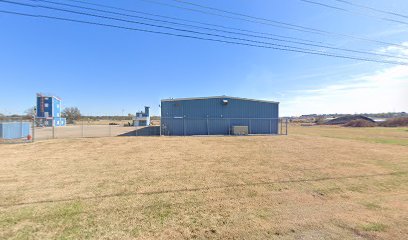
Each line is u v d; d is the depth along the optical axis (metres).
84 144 15.23
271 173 7.75
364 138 21.89
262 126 25.58
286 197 5.48
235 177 7.22
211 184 6.46
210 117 23.98
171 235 3.66
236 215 4.43
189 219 4.25
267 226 3.98
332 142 17.84
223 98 24.34
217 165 8.98
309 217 4.37
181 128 23.34
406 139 20.94
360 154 11.97
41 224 3.96
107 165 8.85
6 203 4.91
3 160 9.73
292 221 4.19
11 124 19.56
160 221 4.15
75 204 4.90
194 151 12.55
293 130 38.41
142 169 8.23
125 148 13.53
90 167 8.48
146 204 4.95
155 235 3.66
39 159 9.98
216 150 12.98
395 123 52.94
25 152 11.88
